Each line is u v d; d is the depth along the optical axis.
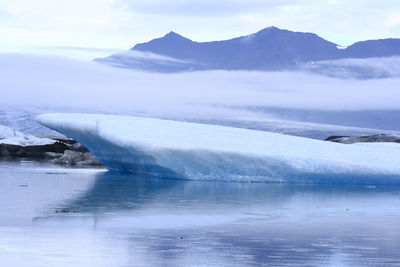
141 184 27.42
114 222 15.73
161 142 29.67
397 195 25.41
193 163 29.38
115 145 30.97
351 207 20.73
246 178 29.80
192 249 12.49
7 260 11.18
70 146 55.50
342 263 11.66
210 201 21.34
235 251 12.46
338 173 29.78
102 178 30.64
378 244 13.60
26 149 52.88
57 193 22.83
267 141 33.19
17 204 19.09
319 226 16.08
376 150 34.66
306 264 11.51
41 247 12.30
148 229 14.74
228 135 33.59
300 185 29.25
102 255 11.73
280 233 14.79
